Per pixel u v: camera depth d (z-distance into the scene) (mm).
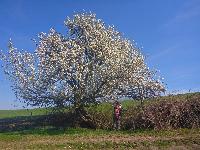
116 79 47750
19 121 55500
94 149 31312
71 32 49500
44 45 48094
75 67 46219
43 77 46844
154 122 41188
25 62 47656
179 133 37562
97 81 47031
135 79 49250
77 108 46719
